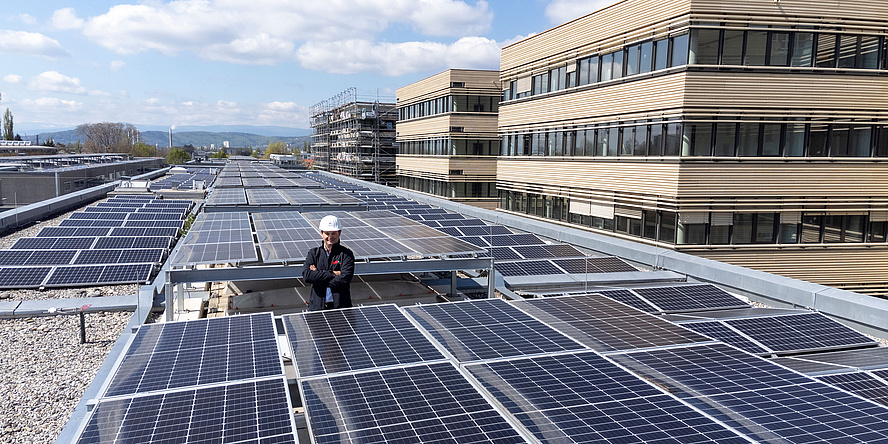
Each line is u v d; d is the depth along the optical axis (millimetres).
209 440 4953
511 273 15766
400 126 67250
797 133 24688
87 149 182875
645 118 26594
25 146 122812
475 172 52438
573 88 31938
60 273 16266
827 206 25219
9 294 15094
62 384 9836
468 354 7176
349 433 5090
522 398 5785
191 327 8180
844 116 24656
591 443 4812
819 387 6141
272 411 5520
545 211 35500
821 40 24266
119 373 6465
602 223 30000
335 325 8352
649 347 7629
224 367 6648
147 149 182625
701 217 24812
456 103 51125
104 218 25812
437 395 5918
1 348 11414
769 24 23906
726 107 24234
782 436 4879
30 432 8195
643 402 5672
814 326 10508
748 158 24578
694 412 5422
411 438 5008
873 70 24516
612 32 28609
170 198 41188
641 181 26828
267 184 42094
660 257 17391
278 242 14531
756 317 10773
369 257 12711
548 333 8180
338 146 97625
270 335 7824
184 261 11977
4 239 24875
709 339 8062
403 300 14547
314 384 6184
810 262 25562
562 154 33406
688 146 24406
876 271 26047
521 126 37812
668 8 24859
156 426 5211
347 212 23281
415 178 61875
